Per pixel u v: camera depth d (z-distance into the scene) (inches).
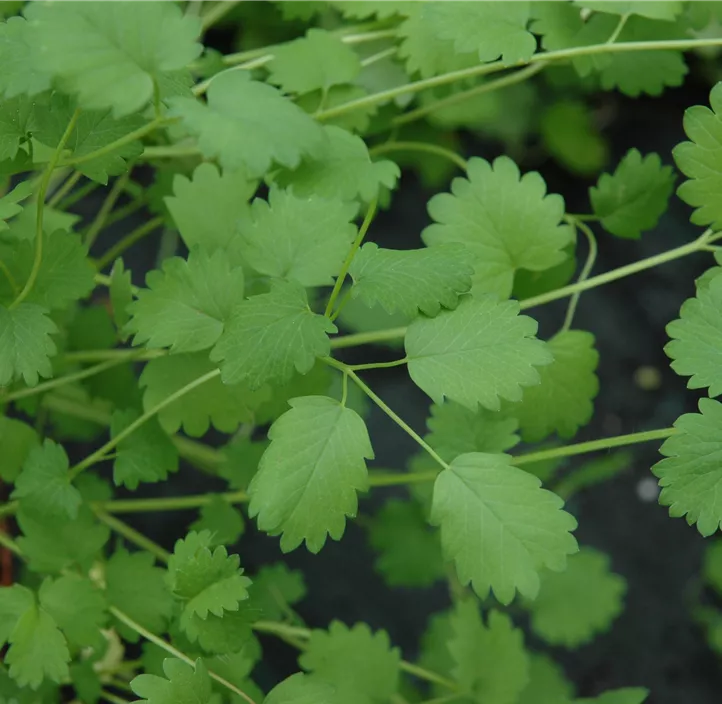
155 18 10.7
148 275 11.7
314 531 11.1
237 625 11.5
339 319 17.2
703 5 12.8
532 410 12.4
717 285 11.5
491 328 11.3
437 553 15.1
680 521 19.6
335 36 13.0
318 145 10.7
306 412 11.2
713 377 11.4
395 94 12.5
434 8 12.1
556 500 11.2
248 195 12.3
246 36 16.6
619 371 20.2
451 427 12.4
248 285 12.2
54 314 12.9
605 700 12.8
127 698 13.6
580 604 15.8
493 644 13.1
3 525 13.7
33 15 10.6
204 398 12.1
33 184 12.6
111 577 12.2
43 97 11.5
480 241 12.1
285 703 11.3
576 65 12.6
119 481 12.1
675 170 20.8
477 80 14.0
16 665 11.6
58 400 14.1
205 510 12.9
